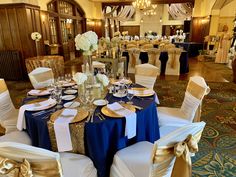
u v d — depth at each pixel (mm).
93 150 1657
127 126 1694
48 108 1912
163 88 5164
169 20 17406
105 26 13805
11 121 2322
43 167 1052
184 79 6137
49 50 7340
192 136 1217
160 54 6848
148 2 8812
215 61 8969
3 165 1035
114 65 4980
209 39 10023
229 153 2389
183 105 2496
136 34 18641
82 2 10805
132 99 2119
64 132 1617
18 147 992
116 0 11961
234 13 9898
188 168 1279
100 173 1706
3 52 6094
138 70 3143
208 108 3803
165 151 1160
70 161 1552
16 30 6047
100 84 2107
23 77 6297
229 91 4820
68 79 2893
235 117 3410
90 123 1610
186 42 11688
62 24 9273
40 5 6824
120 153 1655
